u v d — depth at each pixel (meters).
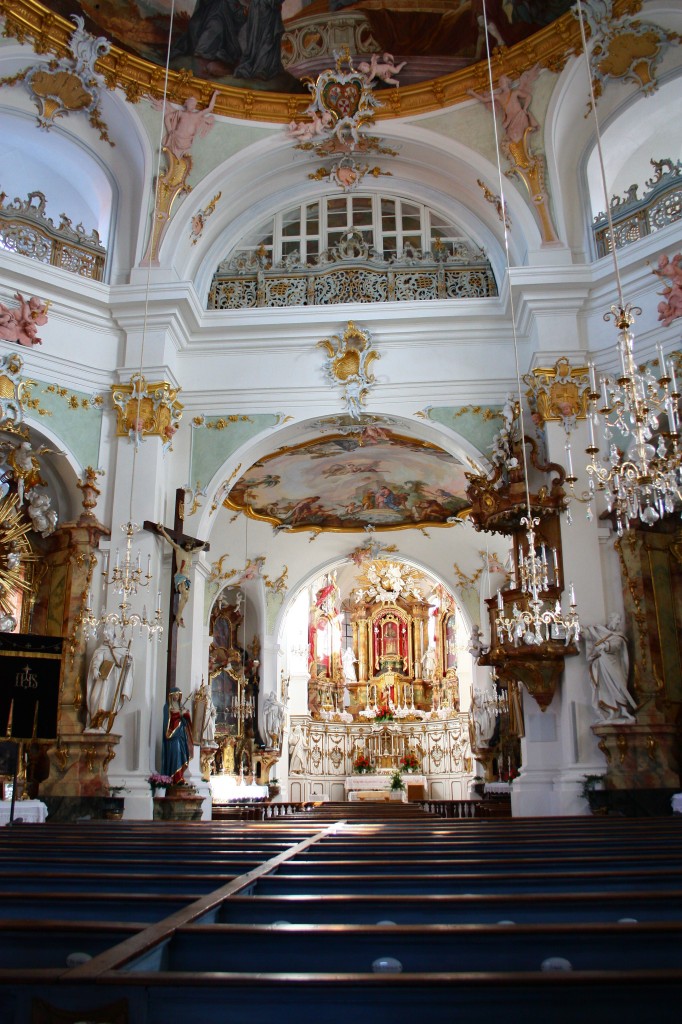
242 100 15.74
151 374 14.96
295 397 15.57
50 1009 2.07
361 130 16.02
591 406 9.96
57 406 14.52
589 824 8.74
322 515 22.69
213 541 22.50
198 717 14.82
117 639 13.52
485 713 23.36
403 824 9.13
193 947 2.57
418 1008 2.09
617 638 13.15
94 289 14.99
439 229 16.94
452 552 23.75
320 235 17.00
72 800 12.80
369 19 15.27
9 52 14.32
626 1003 2.08
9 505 14.00
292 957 2.55
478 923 3.12
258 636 24.19
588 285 14.79
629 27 14.46
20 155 16.12
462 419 15.28
